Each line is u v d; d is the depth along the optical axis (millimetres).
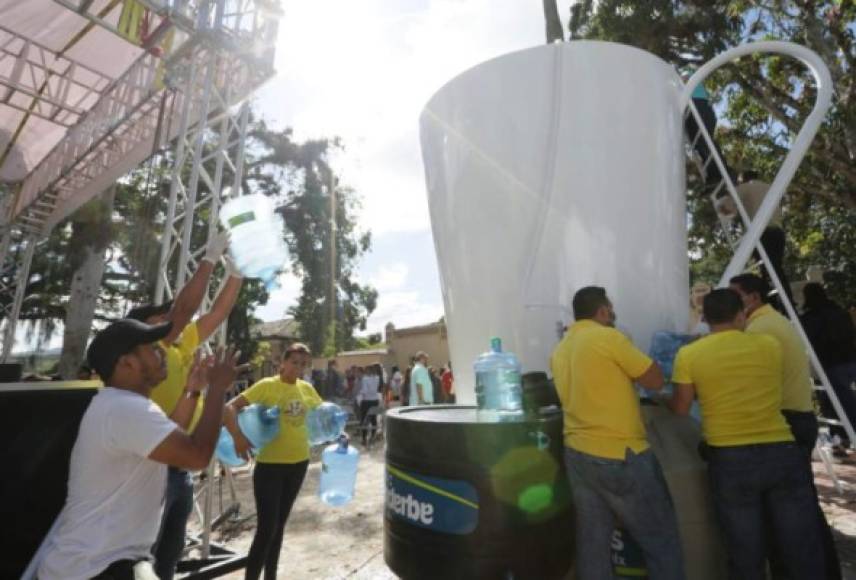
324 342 20281
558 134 2914
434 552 2004
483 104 3119
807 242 12695
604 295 2281
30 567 1533
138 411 1559
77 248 12117
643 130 2949
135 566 1546
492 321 3012
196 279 2490
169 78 4918
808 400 2611
